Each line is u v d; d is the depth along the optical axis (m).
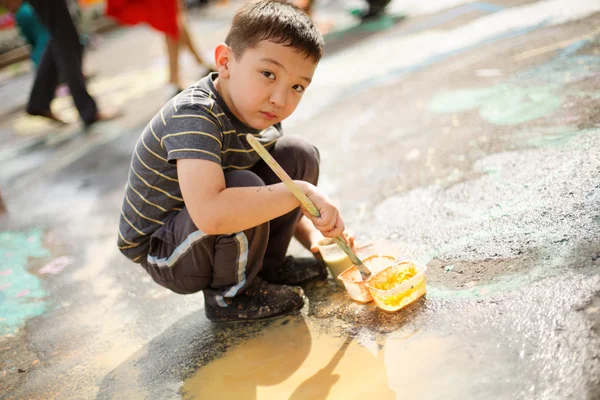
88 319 2.21
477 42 4.12
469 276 1.79
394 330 1.68
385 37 5.23
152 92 5.47
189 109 1.68
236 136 1.81
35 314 2.31
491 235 1.95
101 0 10.24
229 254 1.78
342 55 5.05
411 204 2.36
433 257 1.96
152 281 2.39
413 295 1.76
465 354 1.48
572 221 1.84
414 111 3.30
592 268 1.60
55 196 3.58
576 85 2.80
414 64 4.18
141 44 8.37
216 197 1.62
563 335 1.41
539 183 2.12
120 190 3.45
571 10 4.05
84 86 4.80
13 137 5.08
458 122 2.93
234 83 1.74
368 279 1.78
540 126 2.54
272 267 2.10
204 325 2.00
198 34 7.88
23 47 8.95
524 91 2.97
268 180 2.02
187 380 1.72
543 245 1.79
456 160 2.55
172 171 1.78
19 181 3.96
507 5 4.89
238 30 1.72
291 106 1.75
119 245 1.94
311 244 2.12
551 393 1.27
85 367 1.91
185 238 1.76
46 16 4.52
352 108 3.73
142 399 1.69
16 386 1.87
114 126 4.72
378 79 4.12
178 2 4.78
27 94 6.66
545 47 3.47
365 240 2.22
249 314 1.92
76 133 4.78
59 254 2.81
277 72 1.67
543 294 1.58
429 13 5.62
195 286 1.91
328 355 1.66
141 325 2.09
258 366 1.70
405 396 1.41
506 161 2.37
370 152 3.00
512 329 1.50
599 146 2.18
